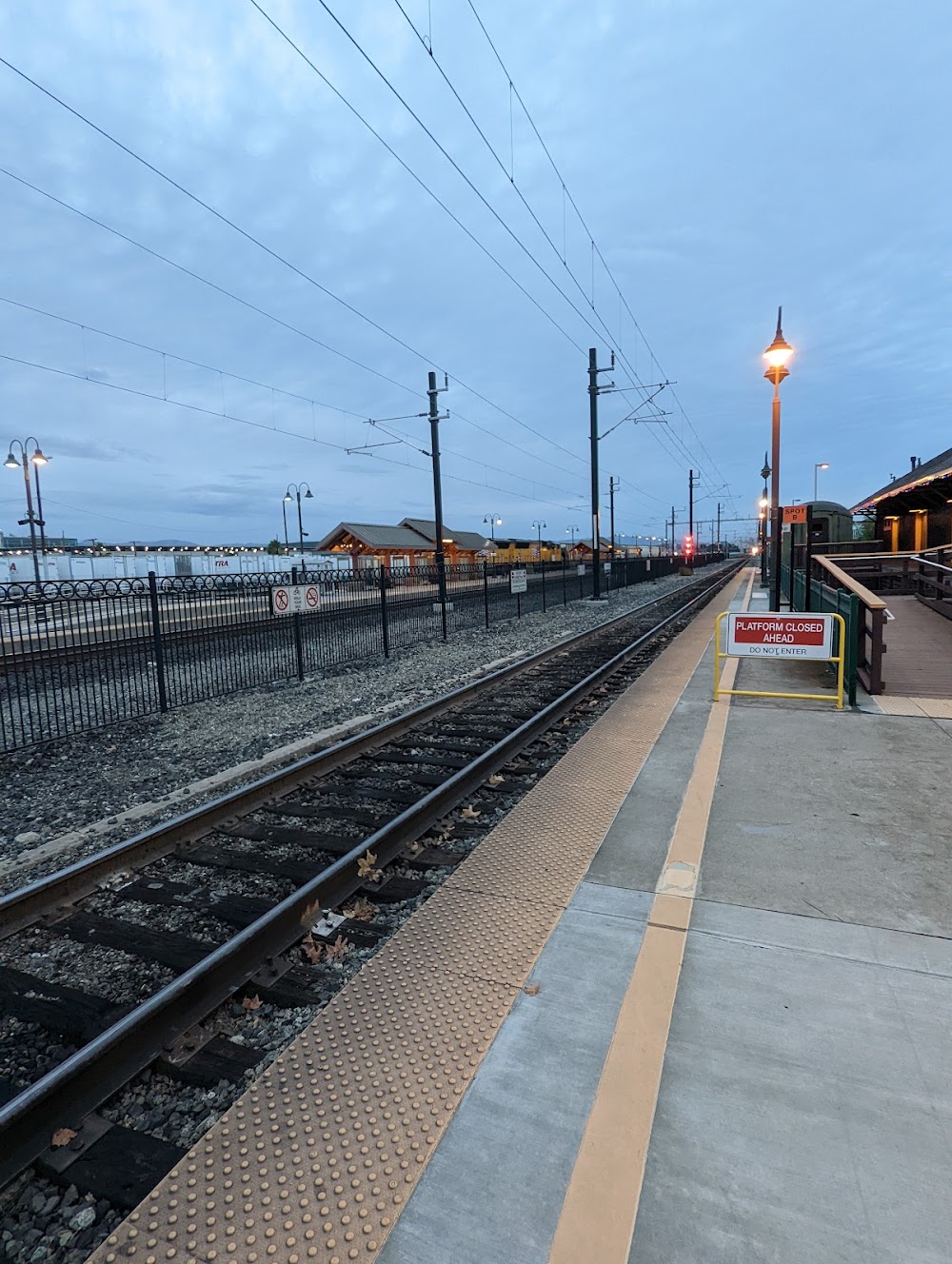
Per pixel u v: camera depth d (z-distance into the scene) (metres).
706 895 3.39
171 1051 2.71
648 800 4.74
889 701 7.36
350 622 16.73
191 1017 2.88
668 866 3.71
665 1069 2.25
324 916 3.69
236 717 8.96
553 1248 1.68
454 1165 1.94
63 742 7.82
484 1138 2.02
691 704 7.66
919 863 3.66
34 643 10.83
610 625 19.19
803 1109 2.07
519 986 2.74
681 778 5.16
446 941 3.11
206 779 6.24
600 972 2.81
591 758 5.79
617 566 40.66
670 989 2.67
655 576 55.62
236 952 3.17
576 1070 2.27
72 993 3.18
